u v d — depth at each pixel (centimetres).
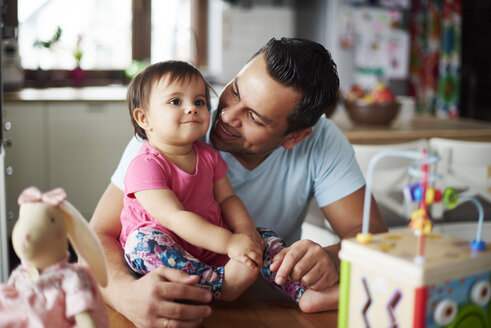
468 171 222
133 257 91
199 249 98
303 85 96
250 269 87
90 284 64
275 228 125
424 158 64
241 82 99
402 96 493
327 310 93
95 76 420
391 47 477
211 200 104
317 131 123
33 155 313
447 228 224
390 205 223
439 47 503
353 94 274
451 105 507
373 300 64
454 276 61
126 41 433
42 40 398
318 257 91
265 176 119
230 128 103
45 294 62
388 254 62
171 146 99
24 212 64
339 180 120
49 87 387
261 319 89
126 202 100
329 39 453
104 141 327
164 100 95
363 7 459
